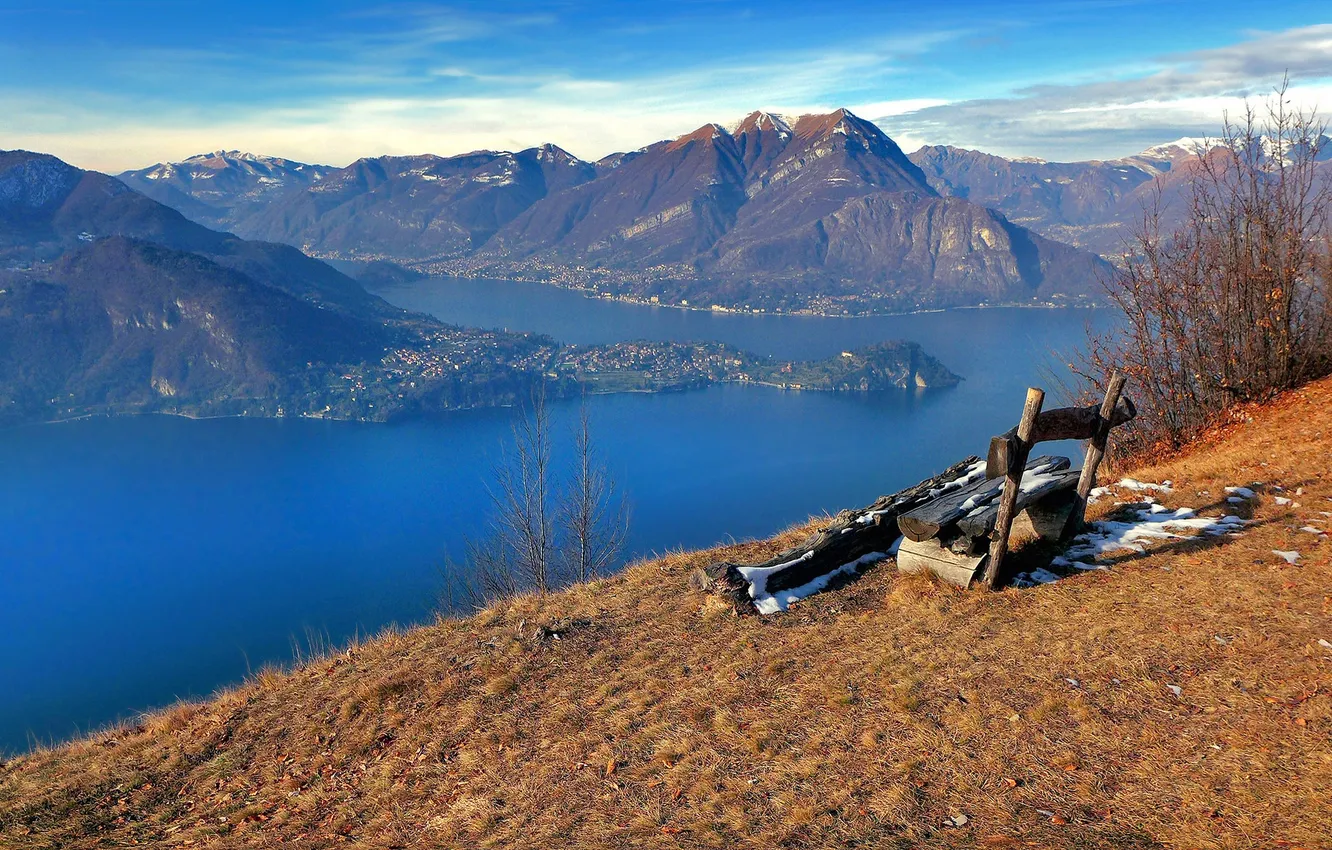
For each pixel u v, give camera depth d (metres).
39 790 9.20
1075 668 7.16
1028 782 5.78
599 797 6.95
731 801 6.38
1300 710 5.88
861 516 11.17
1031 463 11.20
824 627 9.28
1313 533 9.19
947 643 8.18
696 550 13.55
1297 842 4.54
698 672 8.81
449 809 7.41
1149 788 5.41
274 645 104.88
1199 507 10.89
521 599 12.75
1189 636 7.31
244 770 9.09
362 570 128.25
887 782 6.14
